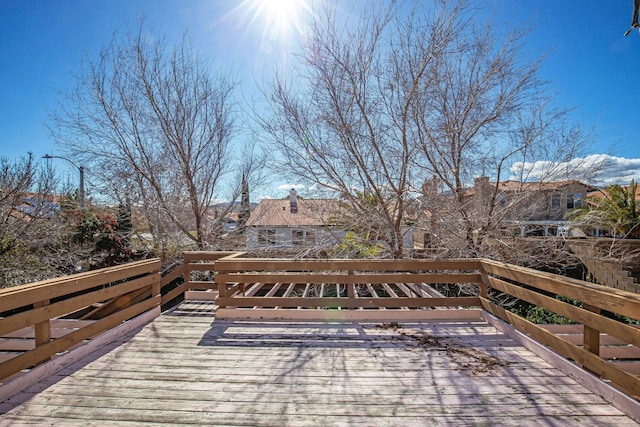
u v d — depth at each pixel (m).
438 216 8.19
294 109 8.15
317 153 8.21
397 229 8.18
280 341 3.79
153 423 2.29
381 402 2.55
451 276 4.51
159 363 3.23
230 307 4.59
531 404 2.50
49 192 9.20
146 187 10.64
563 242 8.46
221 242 11.62
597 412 2.38
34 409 2.44
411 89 7.62
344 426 2.26
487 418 2.34
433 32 7.52
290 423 2.29
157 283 4.74
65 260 9.23
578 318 2.78
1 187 8.49
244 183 11.91
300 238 8.79
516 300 7.42
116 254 10.32
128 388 2.75
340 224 8.46
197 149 10.98
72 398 2.59
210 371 3.06
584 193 9.18
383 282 4.52
